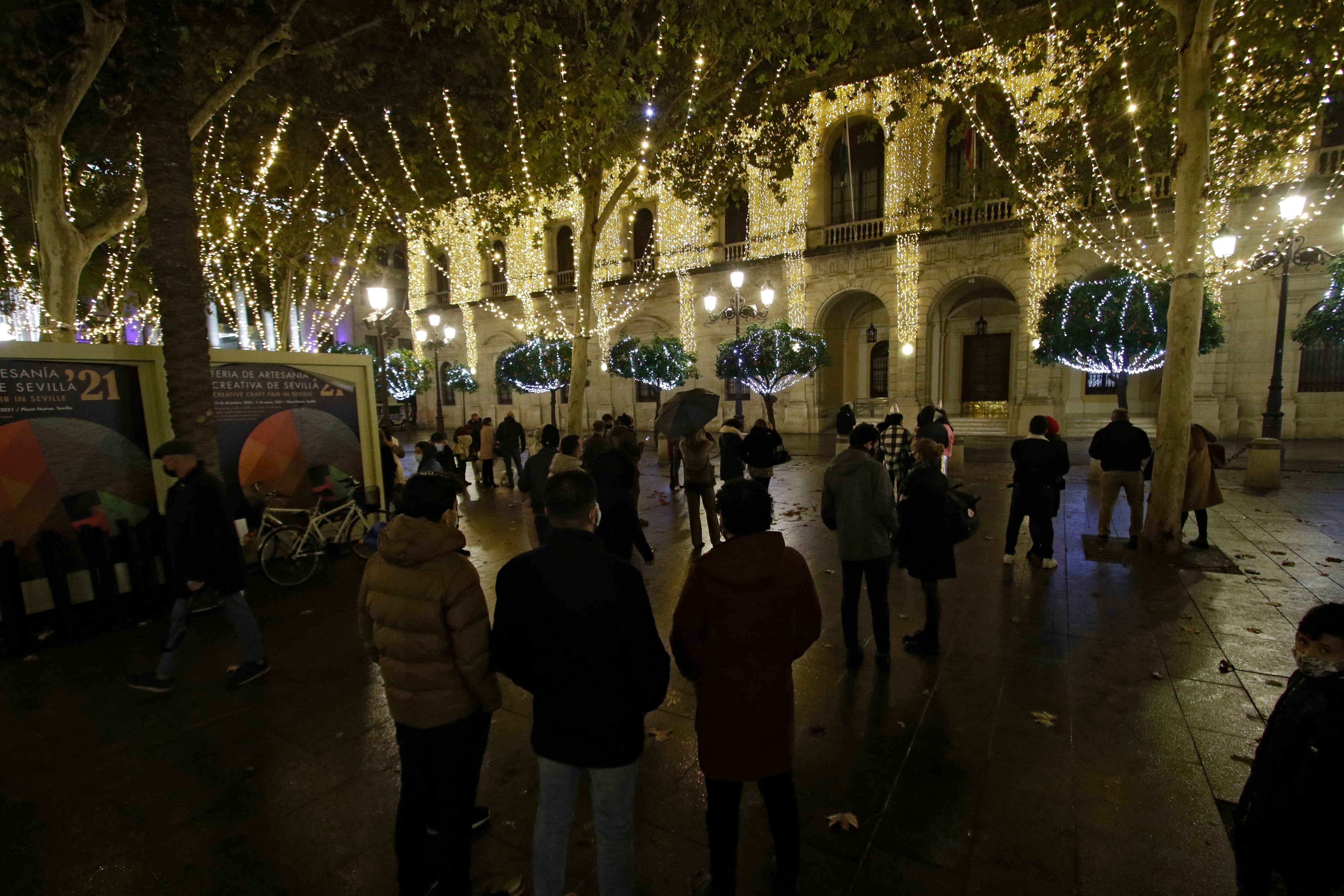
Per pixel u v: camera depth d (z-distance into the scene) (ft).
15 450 18.16
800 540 26.96
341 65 35.53
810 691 13.58
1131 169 38.04
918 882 8.26
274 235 56.24
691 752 11.50
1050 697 12.98
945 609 18.21
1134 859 8.54
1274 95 31.76
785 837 7.89
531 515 18.62
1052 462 21.04
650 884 8.34
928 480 14.84
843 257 76.13
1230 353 58.23
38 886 8.68
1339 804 5.81
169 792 10.75
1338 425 54.80
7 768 11.55
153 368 21.02
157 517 20.38
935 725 12.09
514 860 8.98
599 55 30.25
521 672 7.17
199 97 33.14
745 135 45.32
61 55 26.91
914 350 72.54
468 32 34.30
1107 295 43.65
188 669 15.72
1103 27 32.42
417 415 122.42
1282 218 51.24
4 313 47.26
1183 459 22.84
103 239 32.63
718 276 85.35
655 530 29.35
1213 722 11.90
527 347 82.02
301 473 25.22
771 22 28.32
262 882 8.67
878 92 65.00
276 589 21.90
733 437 28.04
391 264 129.18
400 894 8.18
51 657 16.72
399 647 7.67
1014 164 40.96
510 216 51.98
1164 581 20.02
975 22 37.78
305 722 13.03
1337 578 20.06
